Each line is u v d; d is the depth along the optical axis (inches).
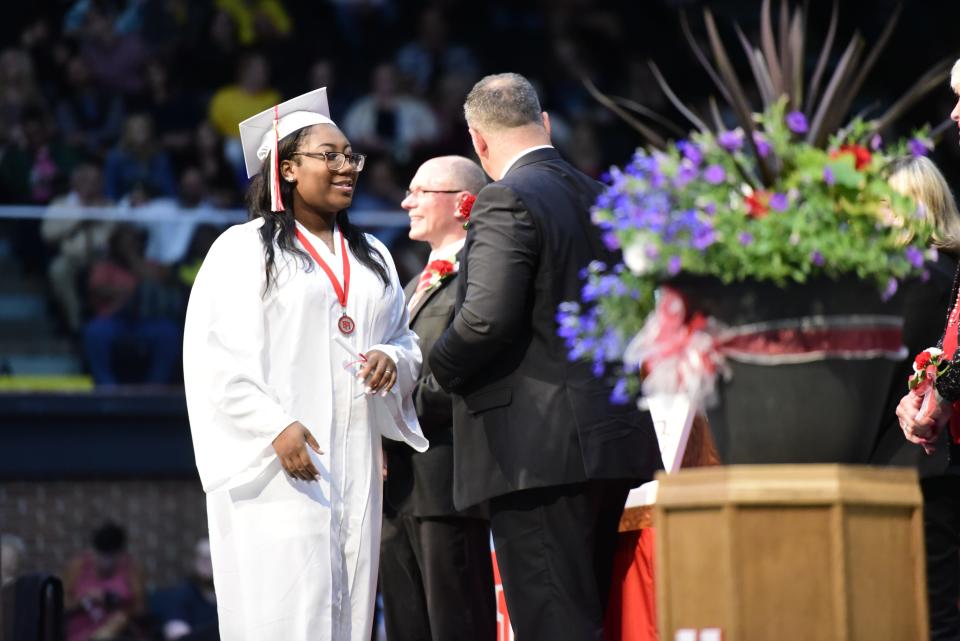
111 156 1152.8
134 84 1250.6
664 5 1497.3
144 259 1047.0
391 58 1429.6
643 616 402.9
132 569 959.0
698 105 1427.2
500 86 418.0
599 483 390.6
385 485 469.1
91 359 1039.6
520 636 390.0
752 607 287.7
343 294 424.2
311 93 436.5
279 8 1375.5
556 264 388.2
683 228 289.7
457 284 432.1
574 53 1448.1
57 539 1046.4
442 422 457.4
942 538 423.8
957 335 372.8
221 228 1057.5
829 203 290.2
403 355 423.2
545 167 406.9
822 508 287.3
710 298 295.0
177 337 1052.5
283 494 407.8
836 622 284.8
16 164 1099.3
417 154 1312.7
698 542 295.6
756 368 293.7
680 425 418.6
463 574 455.5
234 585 411.5
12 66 1165.7
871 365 294.2
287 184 430.9
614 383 391.9
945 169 1338.6
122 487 1061.8
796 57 311.3
